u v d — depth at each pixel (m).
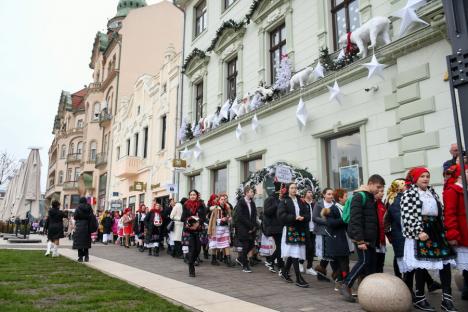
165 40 36.34
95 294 6.04
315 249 8.42
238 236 8.85
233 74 16.89
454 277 6.24
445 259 4.93
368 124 9.62
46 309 5.00
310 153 11.42
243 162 15.09
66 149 53.72
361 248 5.54
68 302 5.43
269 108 13.20
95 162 38.31
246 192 9.16
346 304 5.51
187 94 20.61
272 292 6.37
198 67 19.47
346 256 6.50
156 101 24.67
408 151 8.44
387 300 4.78
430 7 7.56
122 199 29.33
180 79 21.42
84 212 10.61
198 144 17.80
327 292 6.36
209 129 17.50
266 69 14.36
